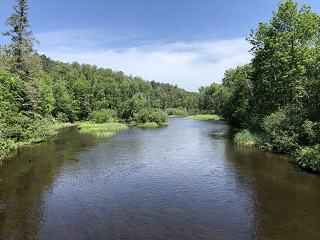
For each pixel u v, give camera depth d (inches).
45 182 759.1
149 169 888.3
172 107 5757.9
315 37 1248.8
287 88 1184.2
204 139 1556.3
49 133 1612.9
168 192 666.2
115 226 486.6
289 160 965.8
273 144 1148.5
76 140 1576.0
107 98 3855.8
